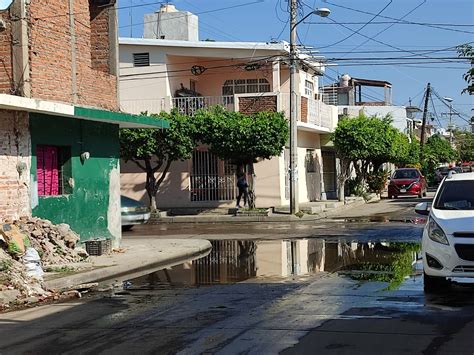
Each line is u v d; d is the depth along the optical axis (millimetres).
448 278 10109
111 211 16781
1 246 11766
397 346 6770
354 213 28578
